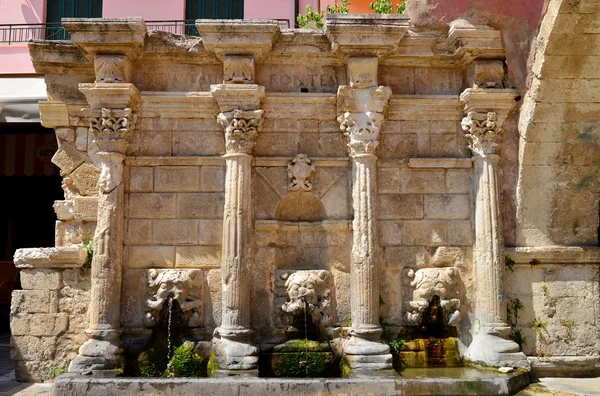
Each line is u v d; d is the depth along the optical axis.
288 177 9.01
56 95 9.27
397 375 7.80
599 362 8.89
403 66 9.38
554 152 9.08
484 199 8.84
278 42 9.04
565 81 8.62
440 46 9.16
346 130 8.92
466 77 9.31
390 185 9.12
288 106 9.12
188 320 8.70
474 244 9.02
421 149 9.25
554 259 9.12
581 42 8.27
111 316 8.39
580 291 9.12
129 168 8.99
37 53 9.02
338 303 8.88
